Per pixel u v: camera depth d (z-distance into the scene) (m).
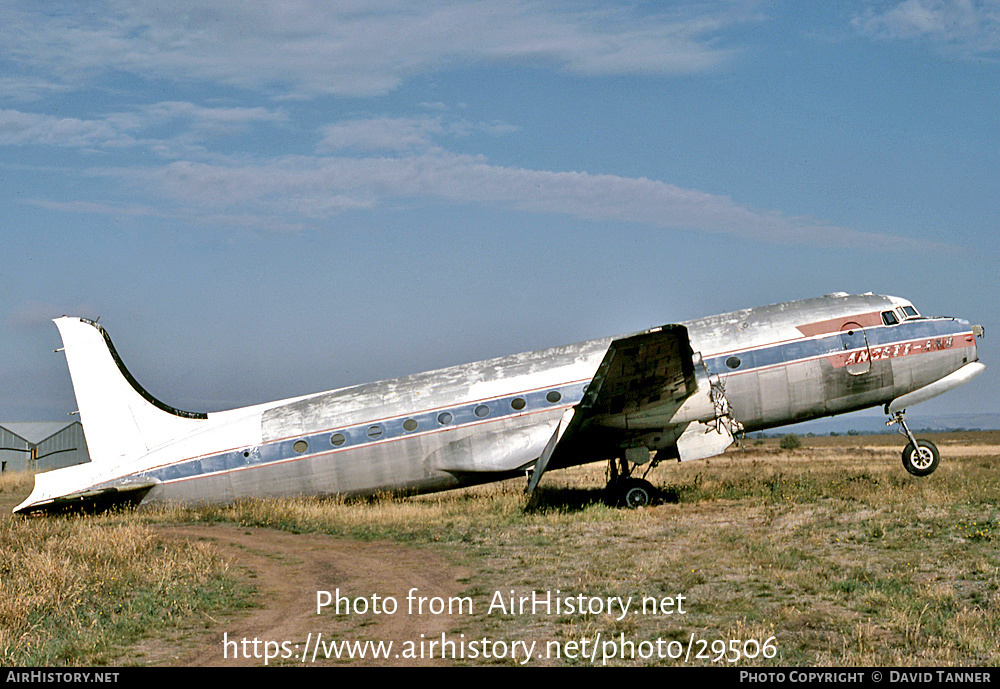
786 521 19.16
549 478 36.03
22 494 38.69
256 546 18.83
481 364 25.70
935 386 24.80
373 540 19.23
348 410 25.12
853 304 24.92
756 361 23.89
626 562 15.30
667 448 23.47
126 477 25.12
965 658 9.59
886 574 13.70
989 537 15.76
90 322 26.52
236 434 25.31
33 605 12.76
